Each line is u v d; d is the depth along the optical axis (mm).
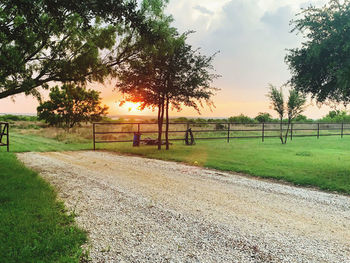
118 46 10555
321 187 6199
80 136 20844
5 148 13602
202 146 15672
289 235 3621
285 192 5801
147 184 6414
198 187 6184
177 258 2969
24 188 5656
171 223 3977
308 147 14938
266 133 27156
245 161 9750
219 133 26688
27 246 3016
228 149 13953
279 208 4746
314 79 8547
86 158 10891
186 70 13500
